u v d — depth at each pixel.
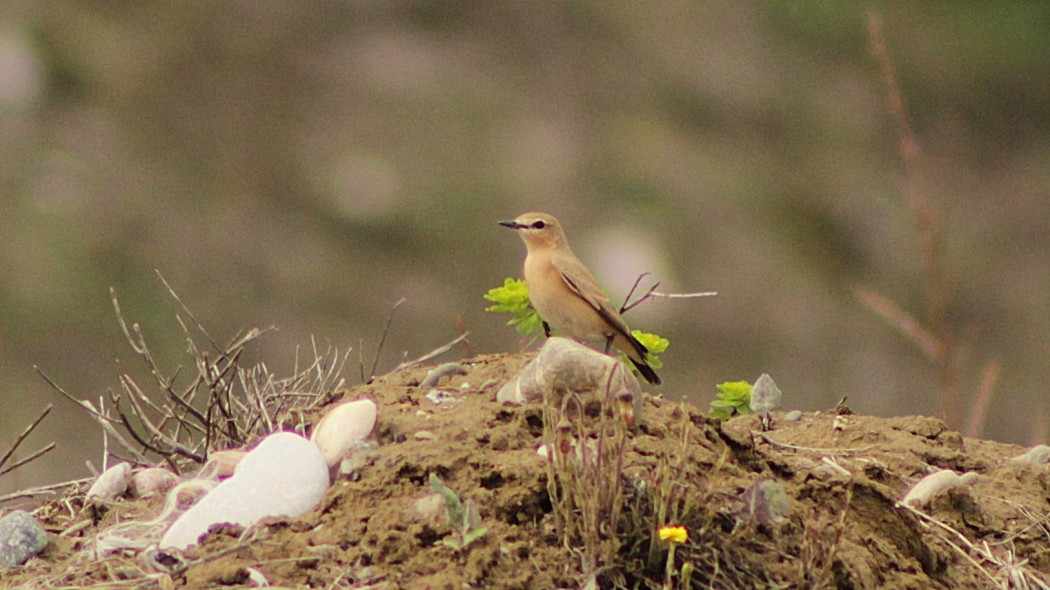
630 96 21.09
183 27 20.34
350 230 18.56
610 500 5.79
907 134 10.89
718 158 20.31
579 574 5.74
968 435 9.82
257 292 17.38
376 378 7.57
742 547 5.96
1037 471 7.45
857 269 18.94
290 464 6.27
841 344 17.75
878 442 7.65
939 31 22.75
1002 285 18.95
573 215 18.97
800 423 7.98
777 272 18.42
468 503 5.80
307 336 16.78
